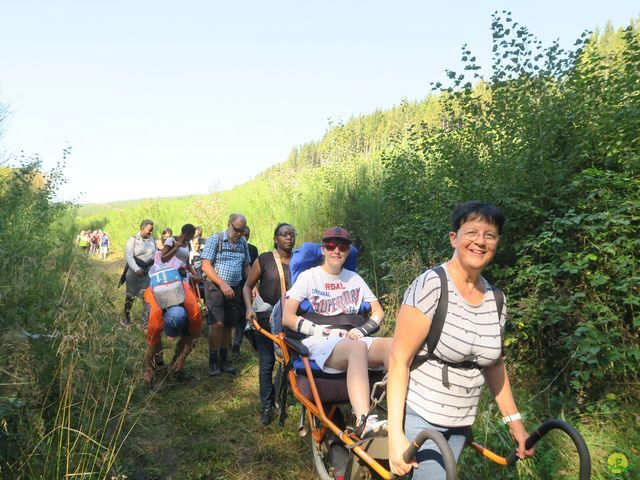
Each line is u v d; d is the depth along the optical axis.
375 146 13.58
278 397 5.33
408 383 2.64
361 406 3.38
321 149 14.47
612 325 5.05
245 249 6.93
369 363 3.79
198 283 8.77
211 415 5.46
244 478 4.34
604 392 4.91
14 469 3.51
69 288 5.35
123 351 5.22
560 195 5.68
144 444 4.71
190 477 4.34
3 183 6.19
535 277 5.41
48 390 4.06
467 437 2.76
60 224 8.17
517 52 6.25
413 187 8.17
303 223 11.34
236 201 16.25
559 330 5.34
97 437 4.37
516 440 2.72
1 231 5.29
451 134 7.02
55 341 4.43
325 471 4.15
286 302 4.38
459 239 2.53
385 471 2.75
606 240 5.26
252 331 5.50
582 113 5.96
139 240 9.17
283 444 4.88
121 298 10.29
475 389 2.61
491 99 6.74
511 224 5.83
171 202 24.69
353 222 9.86
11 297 4.54
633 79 5.70
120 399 5.11
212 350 6.66
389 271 8.00
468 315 2.52
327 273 4.48
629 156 5.40
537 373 5.45
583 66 6.27
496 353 2.55
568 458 4.05
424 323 2.50
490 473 4.00
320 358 3.88
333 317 4.39
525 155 5.96
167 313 6.03
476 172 6.47
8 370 3.72
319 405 3.74
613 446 4.18
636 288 4.96
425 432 2.25
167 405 5.69
